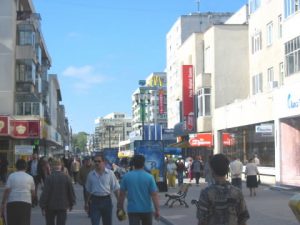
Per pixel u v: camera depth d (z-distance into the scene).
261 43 43.31
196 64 54.50
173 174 34.44
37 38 56.28
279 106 31.00
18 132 44.78
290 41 30.94
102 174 11.14
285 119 30.86
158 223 17.17
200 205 5.65
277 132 31.45
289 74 31.02
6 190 10.62
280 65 39.75
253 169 25.53
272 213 18.09
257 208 19.75
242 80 49.72
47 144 76.75
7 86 47.25
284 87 30.20
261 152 36.66
